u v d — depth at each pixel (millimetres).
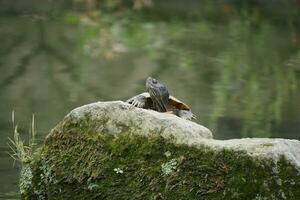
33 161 7750
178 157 7176
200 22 24219
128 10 25797
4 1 25875
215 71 17203
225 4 28031
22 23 22016
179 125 7320
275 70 17641
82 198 7469
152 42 20531
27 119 12344
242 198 6863
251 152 6941
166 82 15938
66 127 7695
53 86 15102
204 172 7035
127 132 7457
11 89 14664
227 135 11930
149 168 7246
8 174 9180
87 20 23203
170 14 25375
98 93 14617
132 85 15492
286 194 6836
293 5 27766
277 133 12141
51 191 7613
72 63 17328
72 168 7559
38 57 17812
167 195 7102
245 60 18625
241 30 23172
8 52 18078
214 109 13719
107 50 19125
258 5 28094
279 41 21469
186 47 19969
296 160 6957
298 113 13695
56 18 23266
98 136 7535
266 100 14672
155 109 8109
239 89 15602
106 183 7387
